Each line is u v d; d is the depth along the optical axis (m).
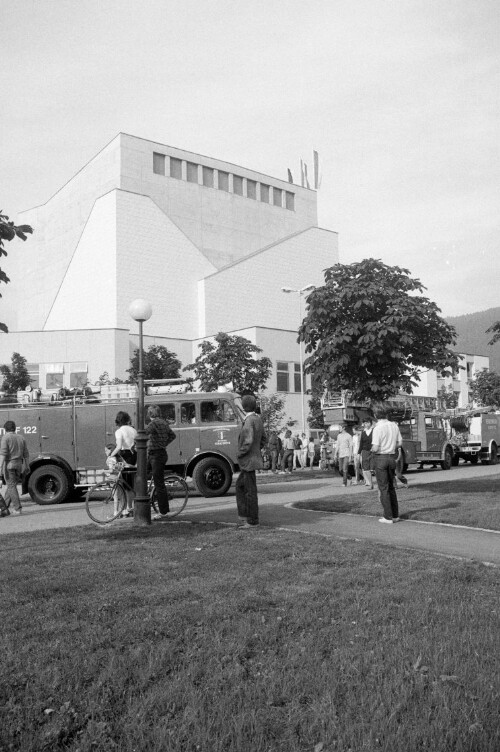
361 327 20.78
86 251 62.88
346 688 4.02
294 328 67.00
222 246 71.62
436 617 5.43
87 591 6.45
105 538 9.86
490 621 5.29
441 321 21.27
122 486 12.61
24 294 78.44
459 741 3.33
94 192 68.19
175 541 9.34
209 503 16.09
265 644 4.86
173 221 65.06
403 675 4.15
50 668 4.37
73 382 49.84
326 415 31.00
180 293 62.78
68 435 19.00
